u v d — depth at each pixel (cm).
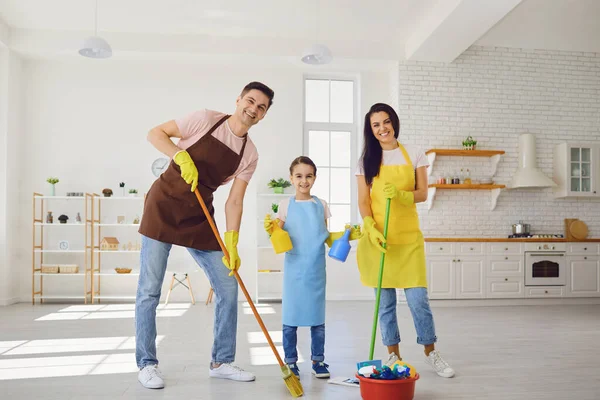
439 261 609
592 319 506
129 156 654
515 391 250
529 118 682
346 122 707
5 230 603
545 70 689
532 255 626
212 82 670
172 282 619
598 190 673
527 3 578
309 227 275
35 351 342
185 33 623
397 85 659
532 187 676
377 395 214
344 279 667
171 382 263
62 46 611
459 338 400
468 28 555
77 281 642
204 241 261
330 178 698
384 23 600
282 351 347
